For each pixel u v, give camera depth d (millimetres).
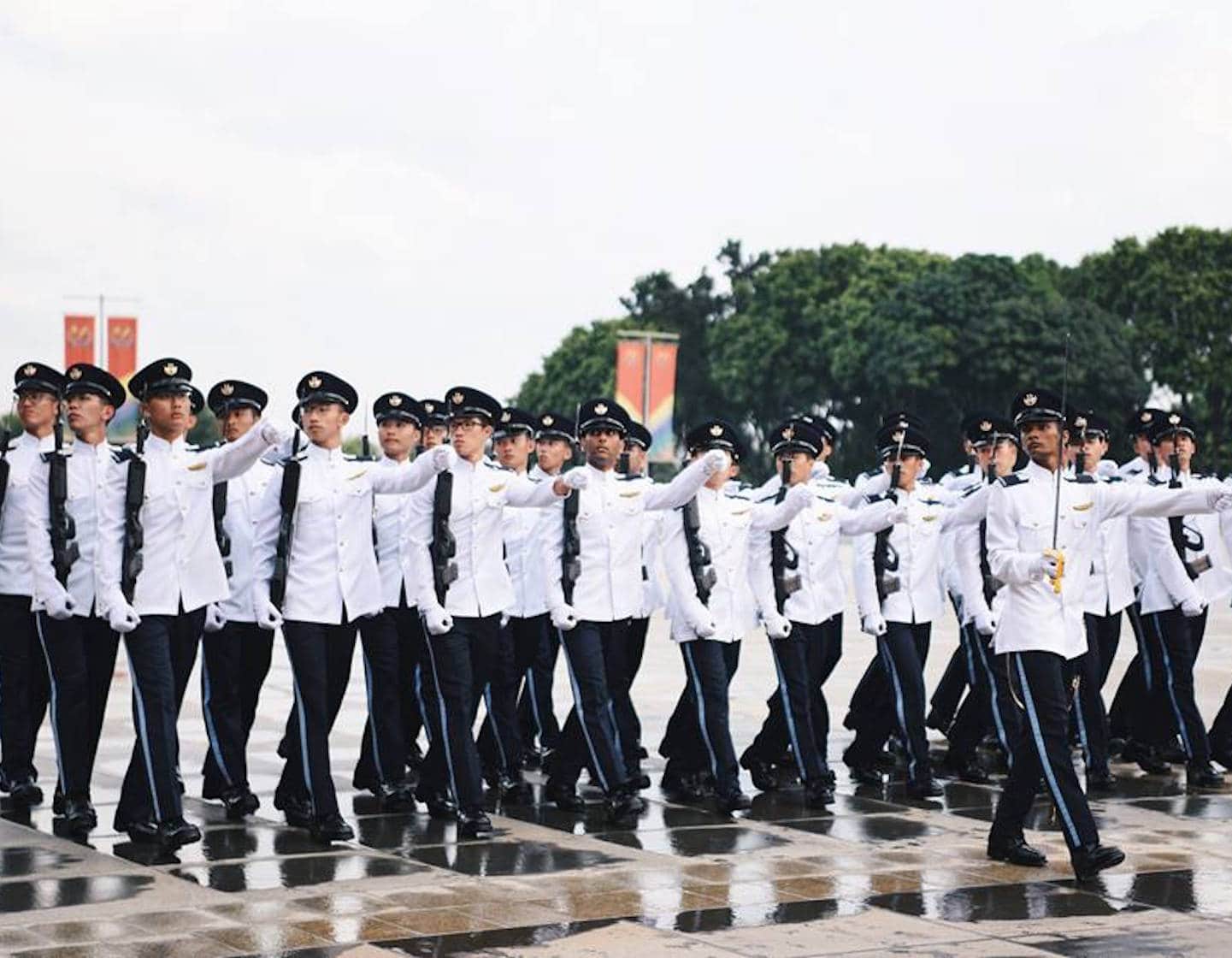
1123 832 12109
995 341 66375
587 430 12984
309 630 11523
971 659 14180
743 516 13148
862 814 12680
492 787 13711
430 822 12133
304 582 11562
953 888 10242
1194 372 68875
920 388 68250
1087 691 13805
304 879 10172
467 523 11953
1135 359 69250
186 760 14625
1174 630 14328
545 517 12828
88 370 11500
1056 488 10859
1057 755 10648
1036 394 11695
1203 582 15047
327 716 11625
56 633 11453
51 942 8641
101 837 11398
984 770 14664
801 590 13406
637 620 14258
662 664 22688
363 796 13094
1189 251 70750
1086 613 13797
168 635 11219
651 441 14812
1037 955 8727
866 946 8875
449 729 11703
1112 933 9211
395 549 13289
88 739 11656
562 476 11875
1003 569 10828
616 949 8742
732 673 13320
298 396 11984
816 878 10422
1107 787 13875
